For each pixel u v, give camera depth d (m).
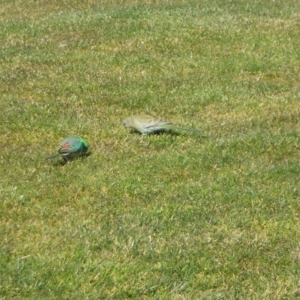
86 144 12.55
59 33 19.70
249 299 8.67
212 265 9.34
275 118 14.38
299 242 9.95
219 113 14.70
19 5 23.56
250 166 12.17
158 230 10.14
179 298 8.68
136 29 19.77
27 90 15.69
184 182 11.63
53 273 9.00
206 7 22.27
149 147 12.93
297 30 20.00
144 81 16.30
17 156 12.52
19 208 10.72
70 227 10.15
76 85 15.94
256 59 17.81
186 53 18.23
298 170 12.05
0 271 8.98
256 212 10.70
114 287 8.84
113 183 11.45
